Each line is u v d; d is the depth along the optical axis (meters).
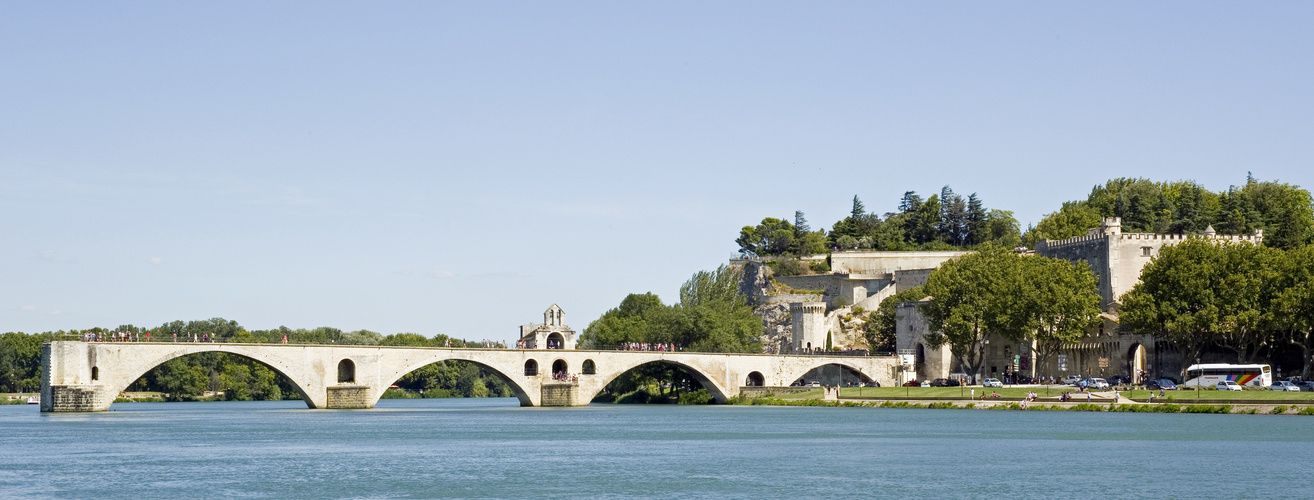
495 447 130.88
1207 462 112.38
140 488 96.88
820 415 191.75
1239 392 181.25
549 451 126.44
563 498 92.31
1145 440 134.38
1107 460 114.75
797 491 95.62
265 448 128.88
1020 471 106.88
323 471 107.75
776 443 134.88
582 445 133.50
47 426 161.38
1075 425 160.12
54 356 179.25
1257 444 128.25
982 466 110.62
